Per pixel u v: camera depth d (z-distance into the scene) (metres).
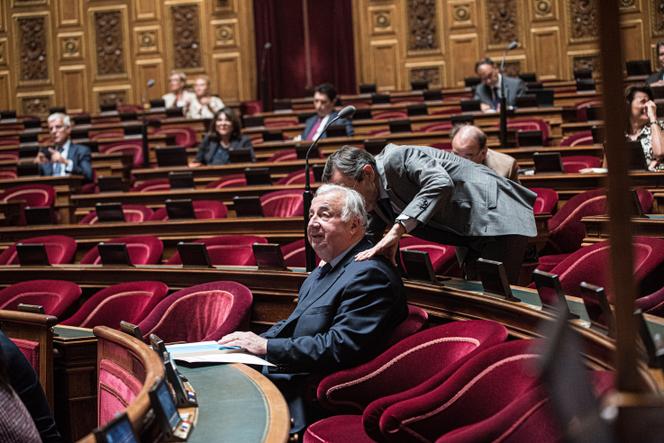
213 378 2.58
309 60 13.87
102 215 6.32
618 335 0.95
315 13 13.86
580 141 7.40
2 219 7.44
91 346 3.50
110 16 14.40
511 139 7.89
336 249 3.22
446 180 3.23
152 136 9.98
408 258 3.48
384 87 13.86
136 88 14.36
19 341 3.34
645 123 5.79
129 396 2.35
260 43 13.82
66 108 14.48
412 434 2.24
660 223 3.84
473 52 13.66
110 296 4.26
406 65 13.81
